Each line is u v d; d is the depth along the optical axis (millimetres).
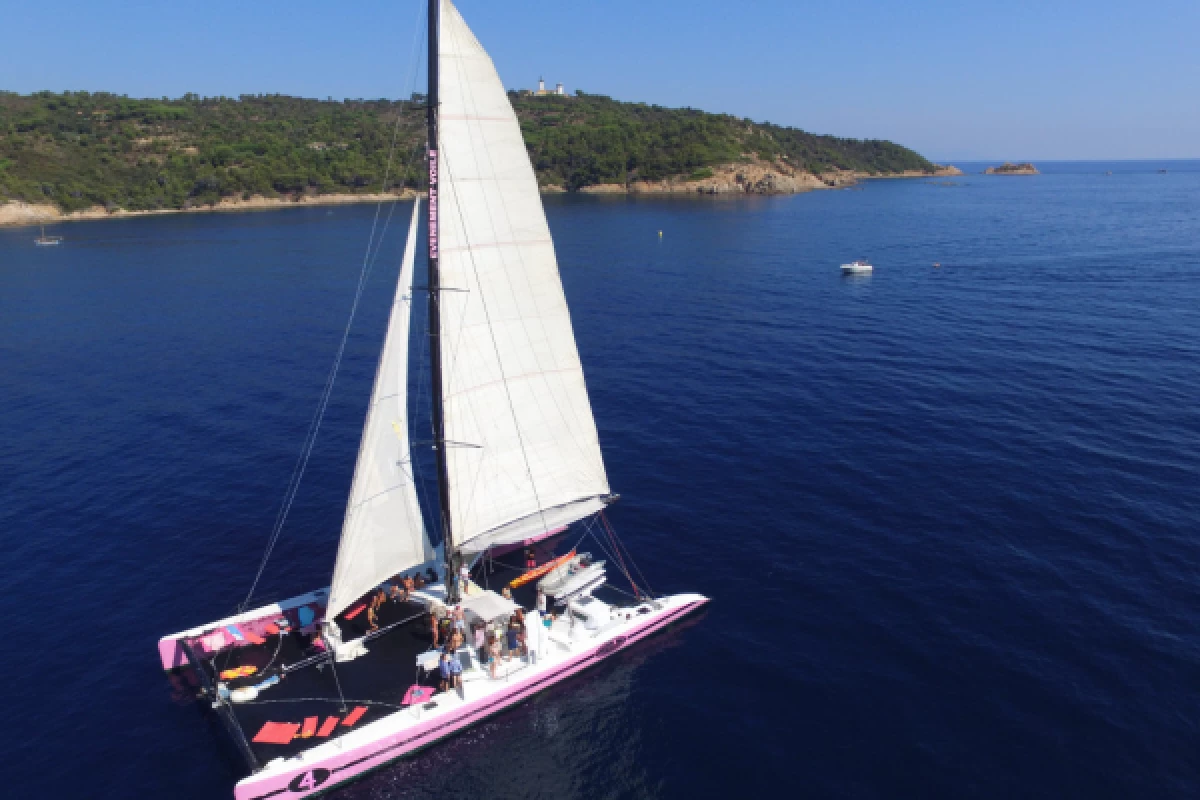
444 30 21031
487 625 23969
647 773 21109
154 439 45125
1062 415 46531
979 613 27344
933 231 157625
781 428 45750
